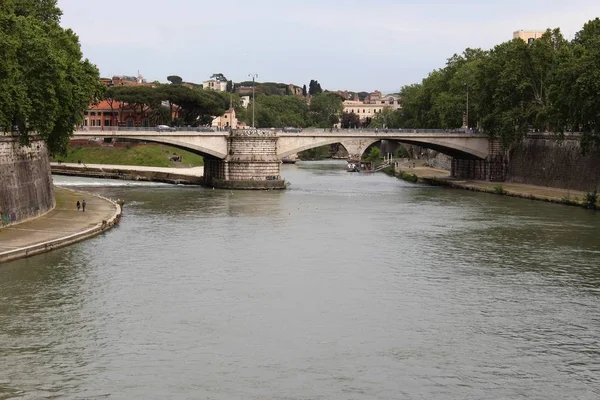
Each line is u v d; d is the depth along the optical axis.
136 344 48.72
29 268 66.38
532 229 91.56
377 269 69.31
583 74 117.56
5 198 81.44
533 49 143.75
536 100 146.00
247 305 57.22
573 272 68.56
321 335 51.00
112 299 57.94
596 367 46.25
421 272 68.31
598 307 57.72
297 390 42.50
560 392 42.84
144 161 194.50
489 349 48.91
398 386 43.25
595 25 145.25
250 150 143.62
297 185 156.00
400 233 88.38
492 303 58.62
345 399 41.53
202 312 55.31
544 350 48.88
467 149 159.12
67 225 84.69
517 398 42.03
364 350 48.44
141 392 41.88
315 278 65.62
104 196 124.81
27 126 89.50
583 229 91.62
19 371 44.28
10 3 90.38
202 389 42.44
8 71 78.69
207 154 144.62
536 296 60.62
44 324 52.00
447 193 138.62
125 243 78.94
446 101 184.75
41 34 90.69
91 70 109.25
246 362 46.19
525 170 151.38
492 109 155.38
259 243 80.88
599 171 126.94
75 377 43.62
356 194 134.88
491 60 154.62
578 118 121.94
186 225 92.19
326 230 90.12
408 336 51.06
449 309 57.03
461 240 83.81
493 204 119.19
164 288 61.34
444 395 42.25
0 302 56.44
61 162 190.75
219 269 68.12
